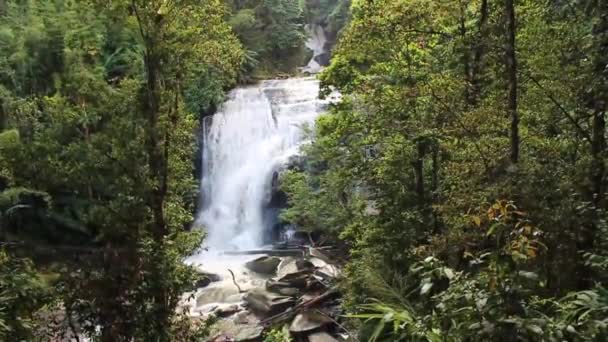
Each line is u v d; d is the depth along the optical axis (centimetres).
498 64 684
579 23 550
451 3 848
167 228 738
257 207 1900
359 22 939
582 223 490
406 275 727
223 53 783
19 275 603
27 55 1645
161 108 705
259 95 2091
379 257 848
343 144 1084
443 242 585
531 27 641
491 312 279
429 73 862
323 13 3238
